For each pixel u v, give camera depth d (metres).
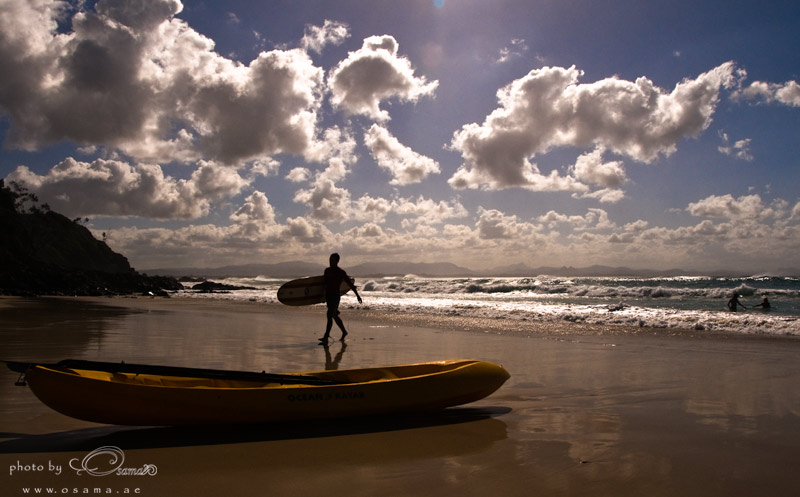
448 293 39.16
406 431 4.19
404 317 16.06
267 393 4.04
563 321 14.41
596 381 6.33
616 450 3.77
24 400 4.94
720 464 3.49
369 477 3.21
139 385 3.74
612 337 10.81
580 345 9.59
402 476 3.22
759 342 10.03
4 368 6.68
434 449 3.76
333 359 7.86
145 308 21.08
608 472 3.33
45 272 42.19
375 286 46.38
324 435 4.05
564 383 6.21
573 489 3.05
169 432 4.05
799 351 8.88
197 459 3.47
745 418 4.66
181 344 9.41
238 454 3.58
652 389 5.89
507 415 4.75
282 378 4.38
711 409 4.99
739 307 21.84
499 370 5.03
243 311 19.39
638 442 3.96
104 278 49.12
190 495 2.90
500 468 3.38
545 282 51.56
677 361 7.84
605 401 5.32
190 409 3.83
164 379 4.26
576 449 3.79
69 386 3.58
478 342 9.99
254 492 2.95
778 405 5.15
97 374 4.01
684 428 4.35
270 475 3.21
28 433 3.97
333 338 10.62
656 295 30.59
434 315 16.88
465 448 3.79
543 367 7.30
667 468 3.41
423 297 32.56
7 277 38.72
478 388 4.79
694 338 10.59
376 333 11.61
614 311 16.52
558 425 4.42
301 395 4.13
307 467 3.36
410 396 4.48
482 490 3.02
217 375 4.20
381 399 4.38
